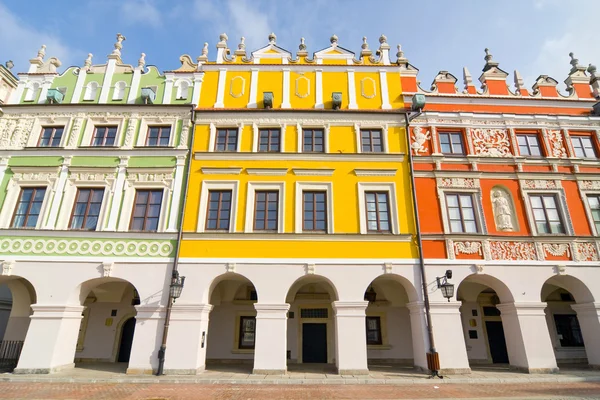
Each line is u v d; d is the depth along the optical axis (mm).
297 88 18500
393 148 17281
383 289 18109
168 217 15758
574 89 19312
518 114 18094
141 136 17250
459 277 15086
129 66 18859
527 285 15148
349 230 15695
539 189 16828
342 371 13648
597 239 15883
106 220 15656
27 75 18547
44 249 15047
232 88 18438
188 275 14734
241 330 17922
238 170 16547
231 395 10531
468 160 17062
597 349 14805
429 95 18469
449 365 13883
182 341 13844
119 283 17734
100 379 12500
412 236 15578
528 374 13719
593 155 17906
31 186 16312
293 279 14766
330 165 16781
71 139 17062
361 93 18469
